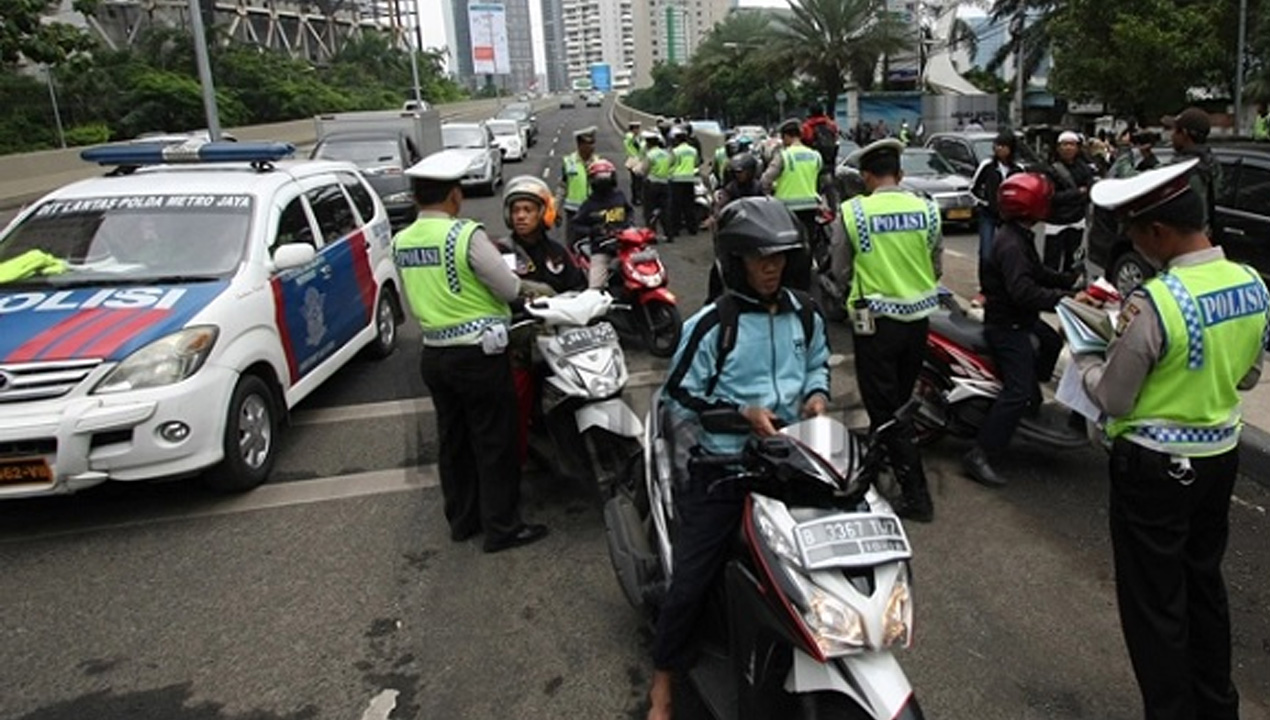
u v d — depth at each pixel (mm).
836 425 2639
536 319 4941
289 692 3537
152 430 4727
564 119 70062
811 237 9414
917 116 43906
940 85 51844
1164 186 2584
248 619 4039
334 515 5047
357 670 3664
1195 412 2654
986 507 4891
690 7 123000
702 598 2959
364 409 6789
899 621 2428
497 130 33094
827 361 3133
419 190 4348
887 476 4906
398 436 6203
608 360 4836
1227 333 2617
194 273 5539
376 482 5465
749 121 59375
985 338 5129
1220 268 2635
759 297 2916
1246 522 4586
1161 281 2621
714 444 3049
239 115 45906
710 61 61156
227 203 6023
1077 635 3732
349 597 4199
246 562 4547
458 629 3928
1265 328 2699
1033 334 5090
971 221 14477
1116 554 2895
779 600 2500
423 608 4098
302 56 74062
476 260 4211
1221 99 26531
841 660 2459
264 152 6668
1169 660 2811
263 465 5480
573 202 11328
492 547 4590
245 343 5328
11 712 3469
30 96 36625
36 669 3732
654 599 3410
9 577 4465
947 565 4309
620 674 3586
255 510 5129
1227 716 2979
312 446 6066
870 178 4688
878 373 4625
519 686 3533
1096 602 3967
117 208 5973
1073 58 24828
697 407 3002
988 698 3365
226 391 5074
